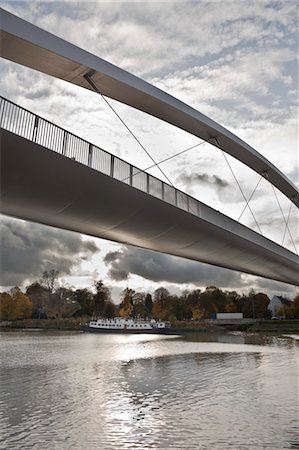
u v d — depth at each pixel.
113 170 17.30
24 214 19.88
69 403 11.90
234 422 9.85
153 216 21.22
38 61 17.25
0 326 84.50
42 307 89.56
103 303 102.06
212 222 24.08
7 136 13.37
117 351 30.91
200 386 14.94
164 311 100.94
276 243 34.16
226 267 38.00
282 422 9.85
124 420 10.07
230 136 26.77
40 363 22.41
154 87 21.42
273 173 32.41
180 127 25.33
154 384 15.37
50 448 8.05
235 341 44.25
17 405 11.62
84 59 17.73
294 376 17.55
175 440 8.55
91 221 21.09
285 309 92.81
